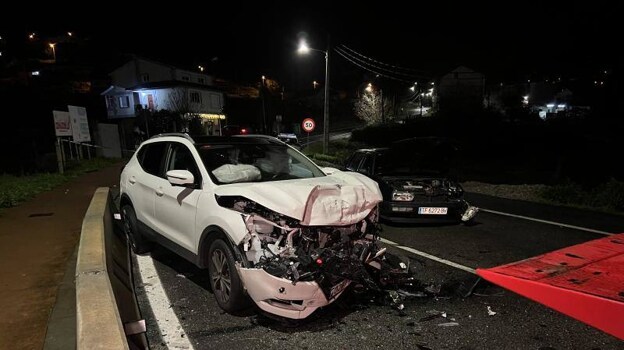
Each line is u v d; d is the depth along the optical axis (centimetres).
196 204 407
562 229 718
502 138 2102
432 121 2595
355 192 384
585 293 136
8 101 2789
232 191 374
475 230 709
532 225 749
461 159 2016
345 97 7969
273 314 335
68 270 428
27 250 498
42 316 325
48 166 1506
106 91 4156
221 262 378
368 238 407
